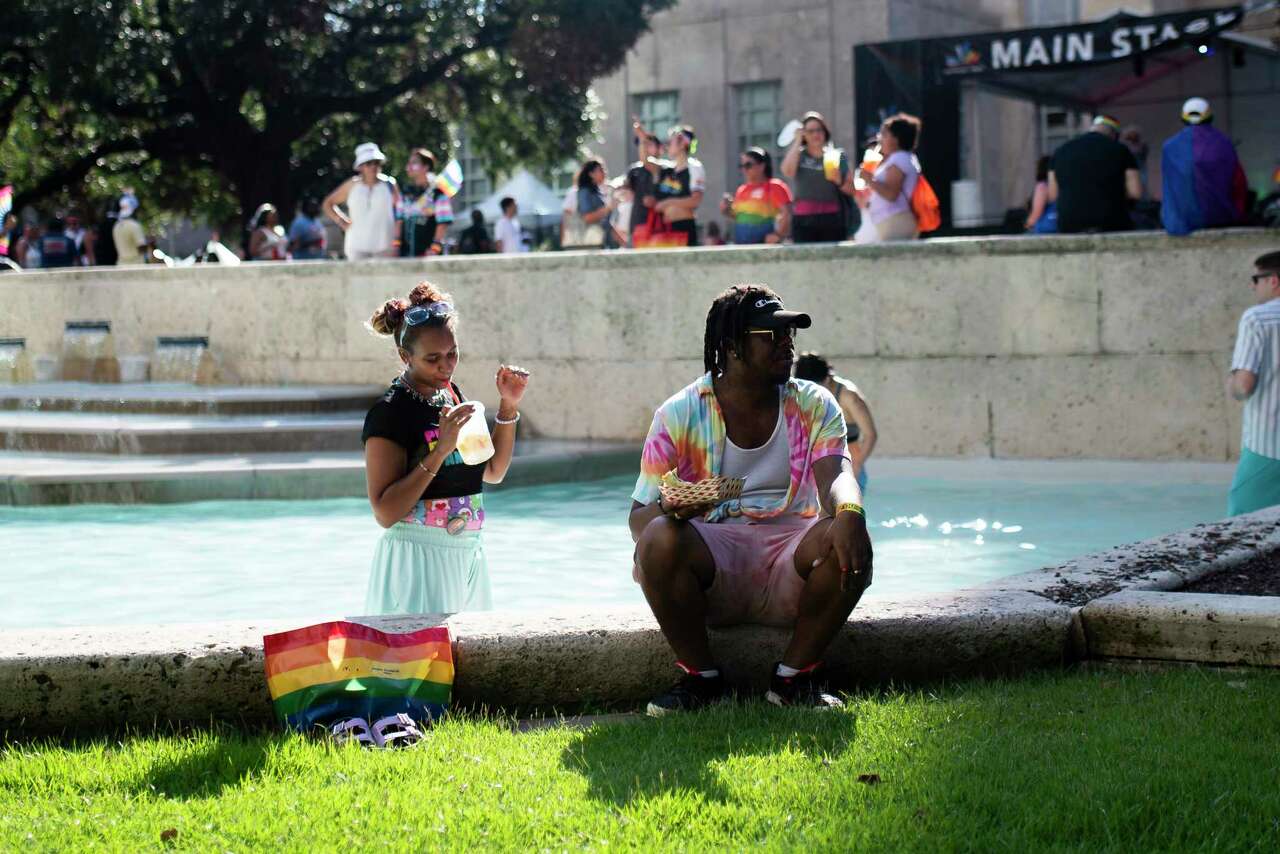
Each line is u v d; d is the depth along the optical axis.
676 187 13.18
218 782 3.51
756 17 29.23
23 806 3.35
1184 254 9.98
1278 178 17.03
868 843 2.97
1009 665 4.44
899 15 28.02
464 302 12.34
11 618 6.34
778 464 4.36
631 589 6.75
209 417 11.92
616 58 28.38
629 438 11.74
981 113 25.75
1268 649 4.25
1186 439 10.06
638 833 3.06
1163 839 3.00
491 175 32.19
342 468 9.78
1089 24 17.44
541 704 4.27
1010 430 10.50
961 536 7.96
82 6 24.17
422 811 3.24
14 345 15.33
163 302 14.33
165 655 4.02
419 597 4.72
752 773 3.46
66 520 9.01
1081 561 5.14
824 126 12.62
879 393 10.82
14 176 30.91
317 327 13.38
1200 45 17.08
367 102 28.95
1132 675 4.34
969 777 3.37
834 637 4.18
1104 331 10.23
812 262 10.97
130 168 31.44
